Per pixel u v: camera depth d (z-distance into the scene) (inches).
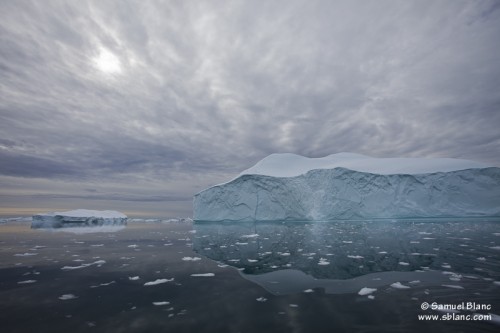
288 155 1601.9
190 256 462.3
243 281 303.0
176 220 2038.6
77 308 225.8
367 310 209.6
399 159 1407.5
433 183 1154.0
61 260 434.6
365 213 1173.1
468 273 305.3
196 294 259.3
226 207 1338.6
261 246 556.7
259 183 1311.5
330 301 232.8
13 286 292.4
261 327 184.4
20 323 196.7
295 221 1253.7
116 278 322.3
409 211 1132.5
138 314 211.5
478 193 1121.4
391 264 362.3
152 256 463.5
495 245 479.2
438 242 522.9
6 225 1418.6
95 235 833.5
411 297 234.8
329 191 1198.3
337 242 574.2
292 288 273.4
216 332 177.9
